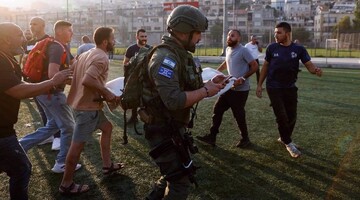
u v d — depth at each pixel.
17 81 2.74
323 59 26.81
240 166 4.73
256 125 6.91
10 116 2.79
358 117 7.59
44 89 2.85
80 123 3.74
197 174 4.43
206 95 2.48
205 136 5.55
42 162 4.85
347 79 14.47
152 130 2.57
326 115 7.80
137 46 6.39
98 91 3.64
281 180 4.29
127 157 5.04
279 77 5.10
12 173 2.88
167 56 2.42
